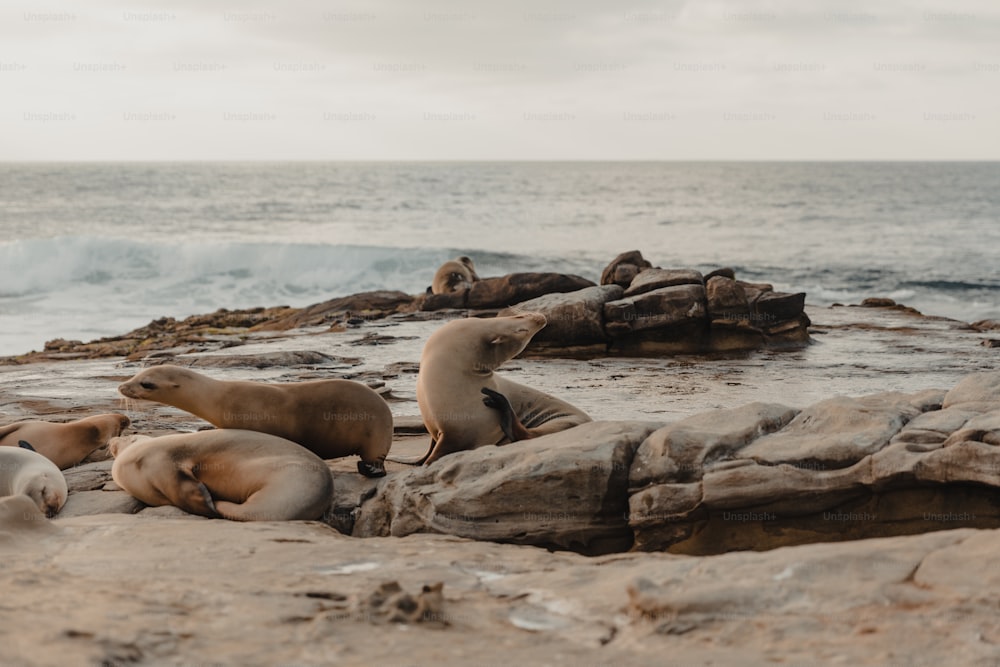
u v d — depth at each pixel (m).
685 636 3.67
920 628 3.59
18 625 3.62
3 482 7.24
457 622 3.88
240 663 3.37
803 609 3.81
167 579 4.54
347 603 4.12
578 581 4.49
